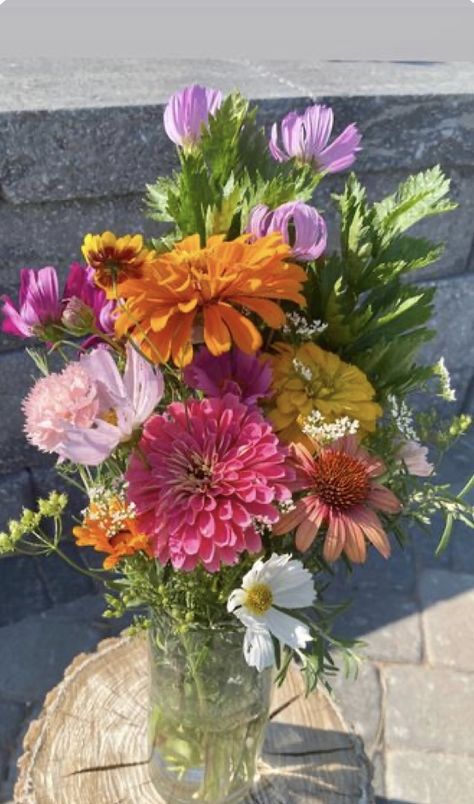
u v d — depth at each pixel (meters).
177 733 1.08
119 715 1.29
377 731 1.88
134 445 0.75
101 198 1.77
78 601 2.13
